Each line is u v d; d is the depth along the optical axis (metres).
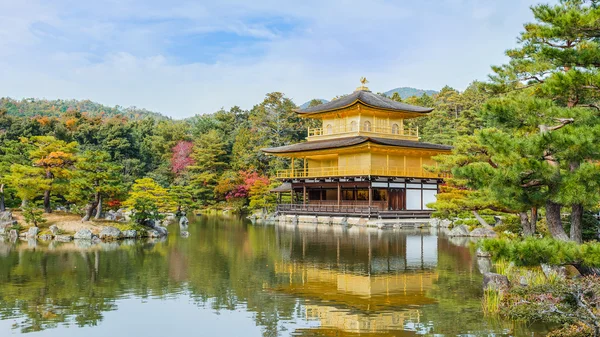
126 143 89.44
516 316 17.80
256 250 34.84
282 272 26.52
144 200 43.97
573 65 15.34
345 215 59.50
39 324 17.48
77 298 20.89
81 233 39.56
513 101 15.70
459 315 18.34
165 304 20.09
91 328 17.12
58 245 36.25
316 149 64.69
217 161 91.44
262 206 74.62
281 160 89.12
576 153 13.80
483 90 24.19
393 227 53.38
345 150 64.19
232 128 115.94
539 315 17.09
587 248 13.09
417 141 69.81
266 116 100.06
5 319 18.00
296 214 65.94
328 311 19.08
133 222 43.88
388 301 20.42
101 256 31.38
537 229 25.47
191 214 79.31
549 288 18.33
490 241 13.95
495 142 14.76
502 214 42.75
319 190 71.19
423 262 29.48
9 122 84.12
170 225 56.25
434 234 45.94
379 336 16.28
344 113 69.12
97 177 42.31
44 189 44.22
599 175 13.94
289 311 19.12
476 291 21.97
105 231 40.31
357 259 30.73
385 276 25.44
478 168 15.79
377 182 59.94
